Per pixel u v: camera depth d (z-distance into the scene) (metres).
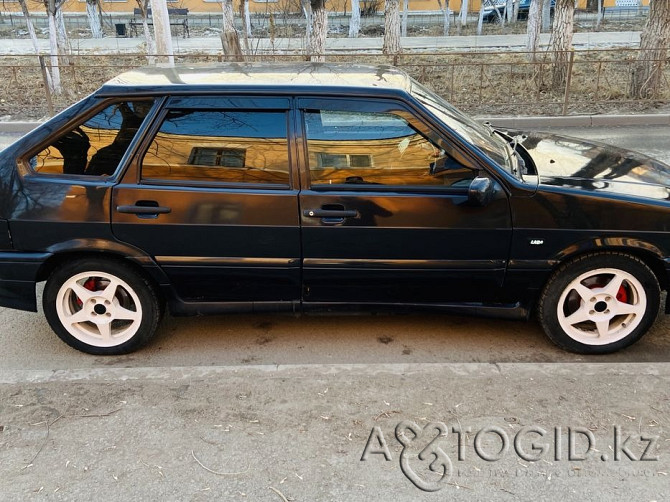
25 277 3.36
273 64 3.89
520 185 3.17
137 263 3.33
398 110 3.20
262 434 2.55
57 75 12.35
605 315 3.38
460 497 2.22
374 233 3.23
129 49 21.38
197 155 3.25
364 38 26.55
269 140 3.22
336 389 2.83
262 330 3.88
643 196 3.21
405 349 3.62
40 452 2.46
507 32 28.38
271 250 3.29
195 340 3.77
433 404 2.72
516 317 3.45
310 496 2.23
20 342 3.78
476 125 3.79
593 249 3.21
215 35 28.58
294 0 26.17
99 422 2.63
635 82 11.25
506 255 3.26
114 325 3.60
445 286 3.37
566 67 11.73
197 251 3.30
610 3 36.50
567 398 2.74
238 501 2.21
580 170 3.49
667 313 3.42
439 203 3.18
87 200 3.24
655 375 2.89
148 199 3.23
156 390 2.85
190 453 2.45
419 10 38.94
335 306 3.48
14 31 30.45
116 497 2.23
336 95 3.21
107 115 3.26
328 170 3.23
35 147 3.28
